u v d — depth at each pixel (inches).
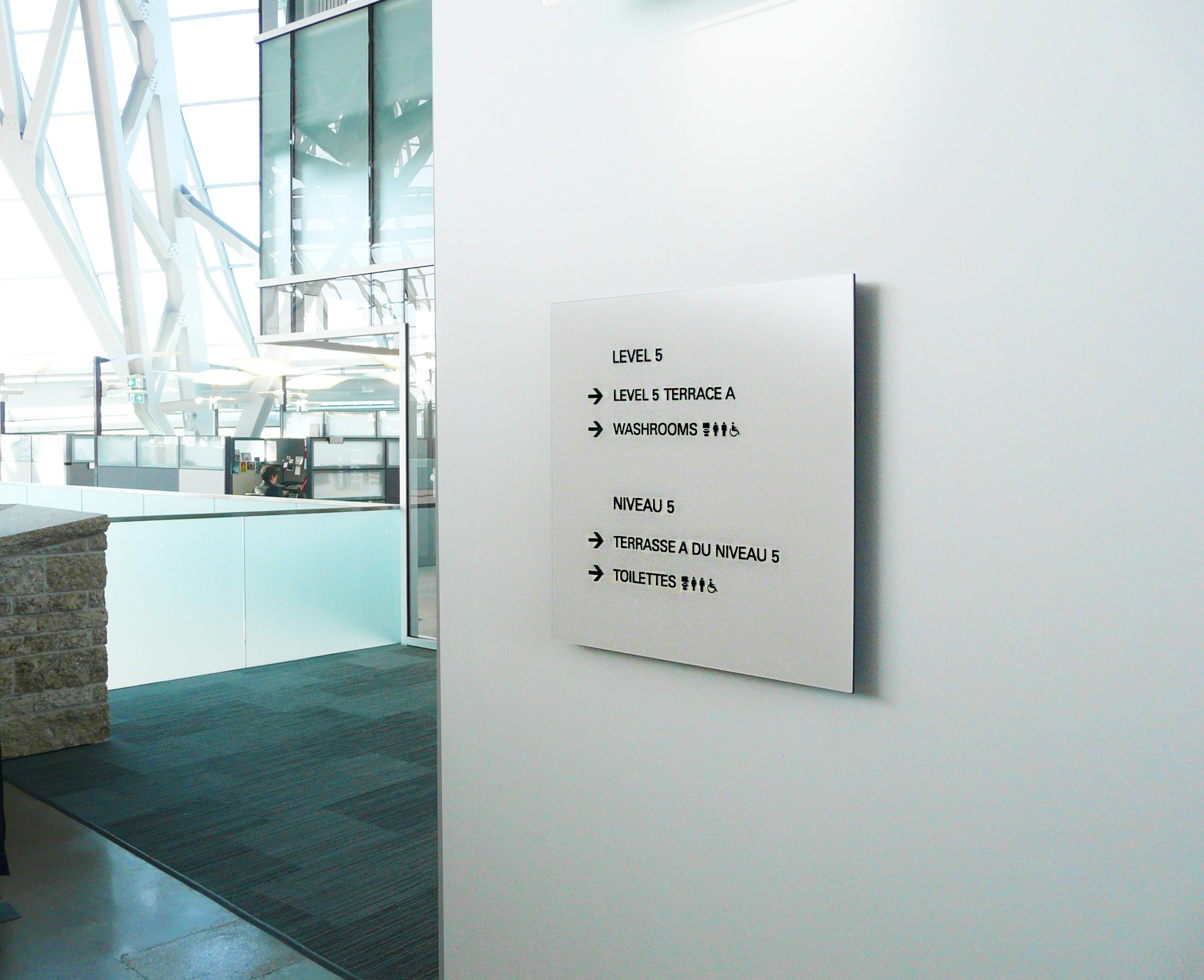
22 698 194.5
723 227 67.8
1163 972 51.0
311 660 299.0
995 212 55.8
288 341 384.8
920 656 59.5
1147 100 50.5
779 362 63.7
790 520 63.5
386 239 378.3
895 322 59.8
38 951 116.0
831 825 63.8
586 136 75.6
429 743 203.9
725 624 67.1
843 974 63.6
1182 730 50.2
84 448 456.8
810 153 63.3
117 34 818.2
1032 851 55.5
